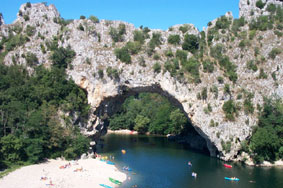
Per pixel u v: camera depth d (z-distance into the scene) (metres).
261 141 71.88
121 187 56.53
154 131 138.62
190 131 115.25
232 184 59.06
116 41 92.25
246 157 75.88
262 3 100.69
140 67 85.50
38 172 62.62
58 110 81.88
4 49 99.25
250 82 81.56
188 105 81.50
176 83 82.50
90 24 95.00
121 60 86.62
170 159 81.56
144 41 91.50
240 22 94.19
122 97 94.12
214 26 95.75
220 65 85.44
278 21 92.31
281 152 74.00
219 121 78.56
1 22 115.12
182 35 92.44
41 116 74.38
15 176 58.53
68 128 81.00
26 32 100.25
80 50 89.75
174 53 88.06
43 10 105.69
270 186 57.69
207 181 61.06
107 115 95.56
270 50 85.25
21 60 92.62
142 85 85.19
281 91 79.69
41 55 92.94
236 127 77.31
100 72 84.69
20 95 78.94
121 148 98.44
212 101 80.19
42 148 72.06
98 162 75.75
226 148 77.06
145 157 84.12
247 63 83.31
